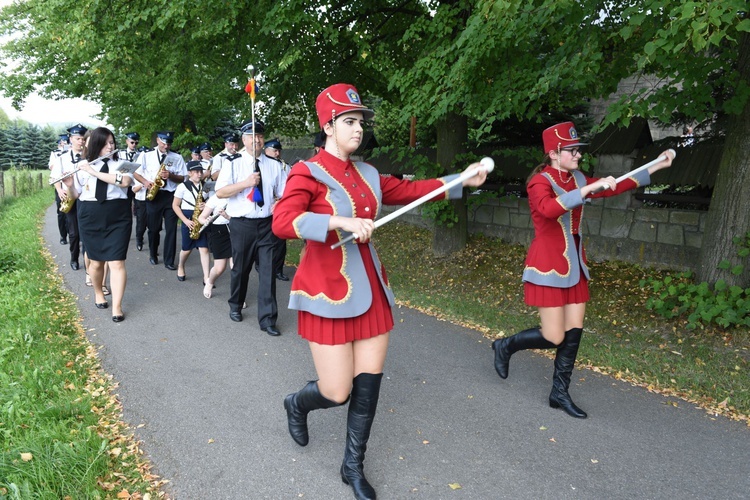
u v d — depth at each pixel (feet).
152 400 13.01
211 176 22.43
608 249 24.63
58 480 9.37
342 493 9.49
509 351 13.64
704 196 22.35
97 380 13.98
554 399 12.53
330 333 8.58
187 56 29.89
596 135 25.00
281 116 36.06
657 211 23.12
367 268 8.77
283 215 8.06
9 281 22.74
